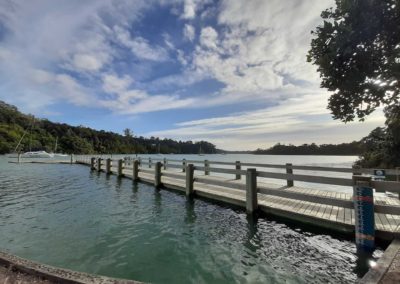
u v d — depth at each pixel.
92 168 24.22
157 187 12.72
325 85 4.06
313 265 4.67
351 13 3.54
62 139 90.81
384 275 3.37
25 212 8.47
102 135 111.31
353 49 3.68
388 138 20.02
